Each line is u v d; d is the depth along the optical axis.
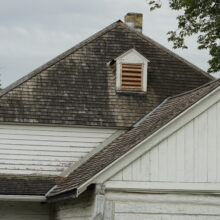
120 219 26.52
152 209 26.77
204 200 27.14
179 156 27.05
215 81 30.05
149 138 26.78
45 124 33.69
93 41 37.88
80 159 33.69
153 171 26.80
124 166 26.59
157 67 37.53
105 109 34.78
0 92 34.62
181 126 27.16
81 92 35.28
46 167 33.53
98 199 26.20
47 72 35.75
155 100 35.88
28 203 33.47
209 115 27.45
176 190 26.91
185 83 37.19
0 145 33.41
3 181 32.44
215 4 42.44
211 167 27.23
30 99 34.44
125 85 35.94
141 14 42.00
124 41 38.28
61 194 28.39
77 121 33.94
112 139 34.09
